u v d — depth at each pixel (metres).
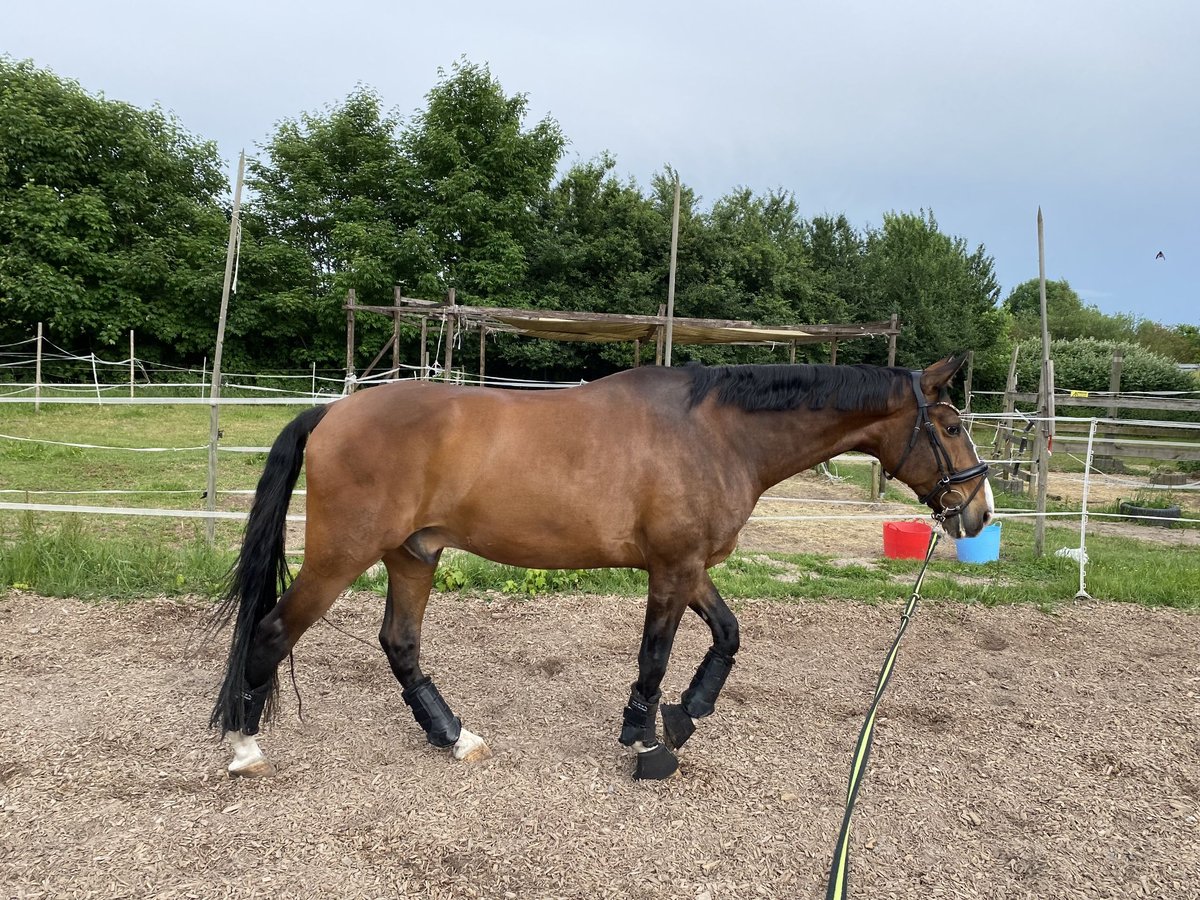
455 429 2.77
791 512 9.79
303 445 2.96
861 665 4.34
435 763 3.05
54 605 4.77
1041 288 6.84
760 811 2.77
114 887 2.24
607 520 2.79
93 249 20.84
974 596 5.69
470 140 24.14
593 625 4.86
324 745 3.19
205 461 11.26
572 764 3.08
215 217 22.61
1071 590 5.85
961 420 3.07
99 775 2.85
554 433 2.78
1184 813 2.84
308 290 23.84
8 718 3.28
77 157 20.89
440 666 4.12
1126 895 2.36
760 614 5.20
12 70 21.33
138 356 21.88
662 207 25.97
